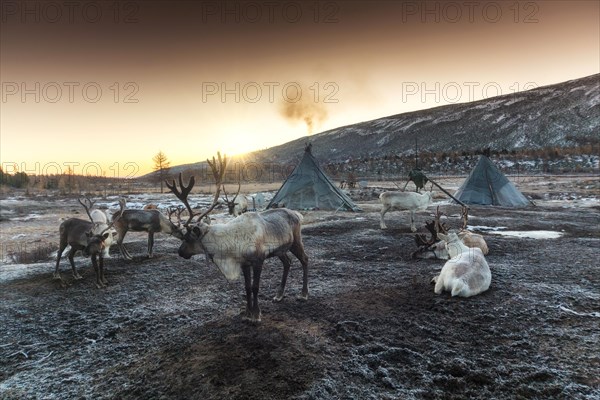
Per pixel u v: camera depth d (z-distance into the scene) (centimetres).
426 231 1272
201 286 729
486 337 474
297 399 354
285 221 586
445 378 383
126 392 382
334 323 527
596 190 2748
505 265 812
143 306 629
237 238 518
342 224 1447
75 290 726
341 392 366
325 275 778
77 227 781
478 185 2095
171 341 490
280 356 434
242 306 607
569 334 476
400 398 357
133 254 1042
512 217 1580
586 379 376
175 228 541
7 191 4116
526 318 527
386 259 914
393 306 588
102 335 523
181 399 365
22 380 414
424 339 473
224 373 401
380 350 444
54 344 501
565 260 850
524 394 358
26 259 1041
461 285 605
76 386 398
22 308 635
